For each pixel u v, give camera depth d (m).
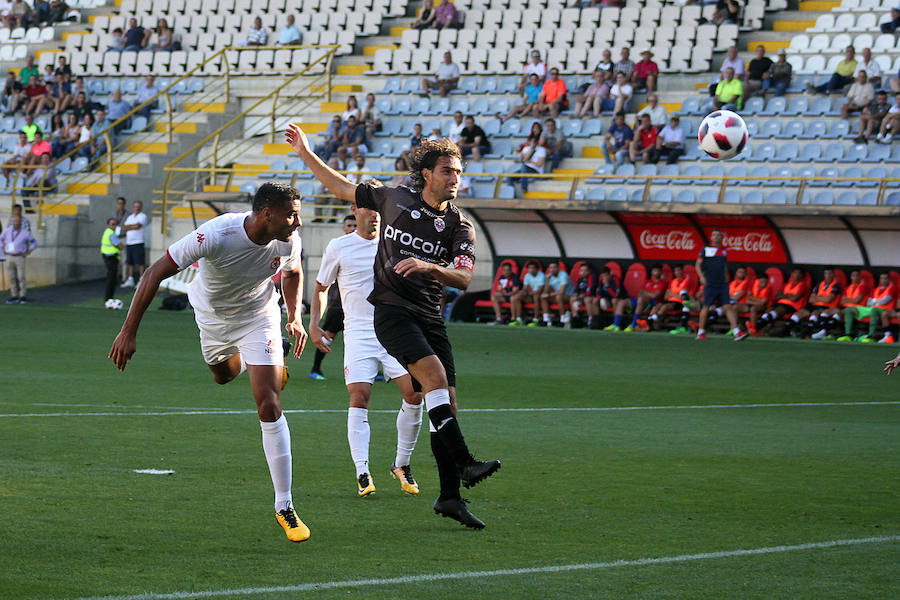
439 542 16.75
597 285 70.38
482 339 59.34
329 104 94.69
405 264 16.83
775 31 88.56
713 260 62.50
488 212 73.19
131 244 83.56
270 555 15.77
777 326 65.81
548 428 28.95
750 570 15.23
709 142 32.34
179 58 103.62
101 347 48.94
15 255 80.44
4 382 35.84
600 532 17.48
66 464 22.20
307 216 83.31
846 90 79.81
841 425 30.22
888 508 19.45
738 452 25.48
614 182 78.31
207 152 96.81
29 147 96.44
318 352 38.91
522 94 87.69
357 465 20.45
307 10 104.25
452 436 16.80
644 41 89.56
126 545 16.09
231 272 17.58
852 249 65.31
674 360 49.66
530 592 14.05
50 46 110.56
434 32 95.62
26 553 15.48
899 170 73.56
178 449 24.33
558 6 95.19
